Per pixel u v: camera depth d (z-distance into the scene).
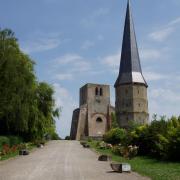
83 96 102.94
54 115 53.00
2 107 33.06
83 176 15.45
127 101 87.69
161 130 26.19
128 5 90.38
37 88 49.47
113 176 15.43
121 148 30.66
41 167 19.53
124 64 89.56
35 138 46.72
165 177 14.63
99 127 98.75
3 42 33.06
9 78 32.62
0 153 28.98
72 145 49.09
